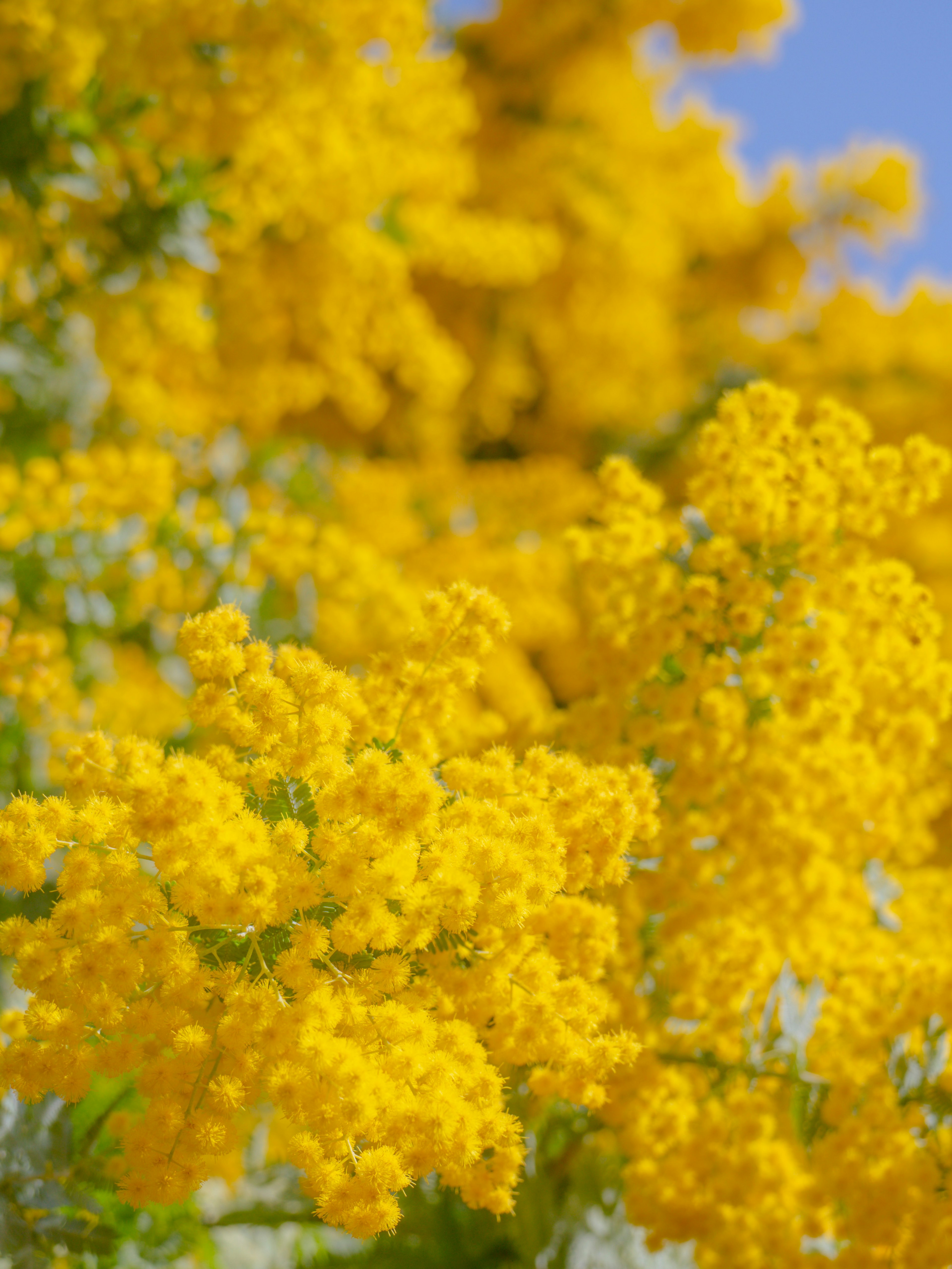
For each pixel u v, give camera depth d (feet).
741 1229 6.77
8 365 12.85
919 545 23.66
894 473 7.54
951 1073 6.96
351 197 13.37
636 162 27.66
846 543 7.59
